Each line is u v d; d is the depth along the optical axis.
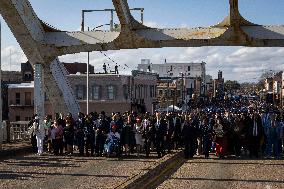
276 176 14.11
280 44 19.20
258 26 19.12
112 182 12.37
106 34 20.33
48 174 13.87
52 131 19.09
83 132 19.02
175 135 20.73
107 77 45.94
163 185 12.55
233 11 18.36
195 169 15.72
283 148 20.64
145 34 19.94
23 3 18.78
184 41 19.70
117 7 18.23
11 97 50.97
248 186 12.36
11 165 15.88
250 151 19.41
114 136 18.62
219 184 12.69
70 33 20.72
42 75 21.31
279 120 19.66
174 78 84.19
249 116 20.19
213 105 79.44
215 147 19.81
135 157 18.53
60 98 23.28
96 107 46.12
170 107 51.94
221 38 19.36
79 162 16.78
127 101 45.88
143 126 18.92
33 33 19.83
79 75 46.28
